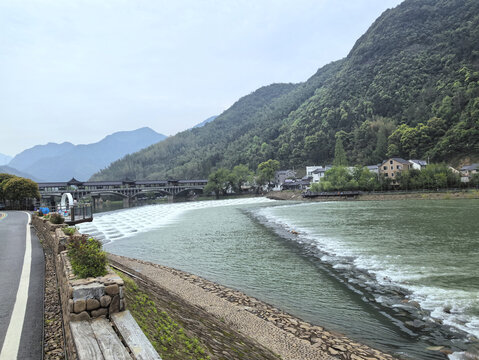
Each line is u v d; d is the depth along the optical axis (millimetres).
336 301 16000
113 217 68750
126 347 5539
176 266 24219
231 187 171875
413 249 26719
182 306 11789
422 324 13172
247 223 50781
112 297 6875
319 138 199875
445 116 141875
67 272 7984
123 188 140500
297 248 29281
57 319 8172
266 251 28688
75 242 8648
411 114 168625
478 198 78938
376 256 24750
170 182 161000
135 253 29781
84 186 135250
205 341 8484
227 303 15414
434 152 128375
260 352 9648
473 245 27641
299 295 17000
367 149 166000
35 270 12961
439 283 18188
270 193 152500
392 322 13438
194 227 48375
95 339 5688
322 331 12570
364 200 99750
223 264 24422
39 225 25047
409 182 101812
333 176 118875
